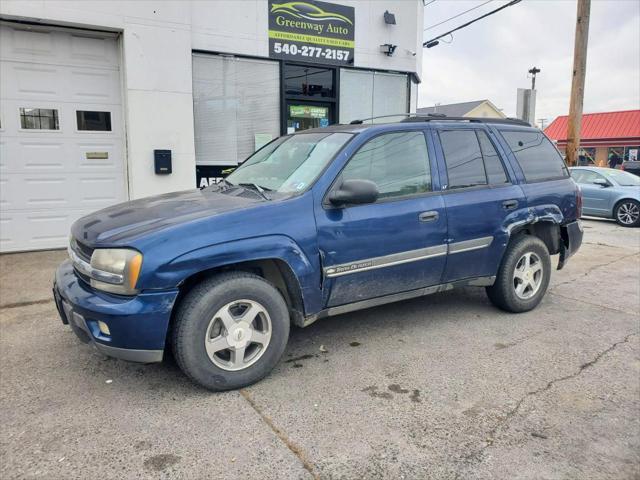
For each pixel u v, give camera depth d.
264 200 3.52
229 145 8.77
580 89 12.38
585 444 2.76
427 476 2.48
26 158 7.30
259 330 3.40
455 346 4.09
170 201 3.80
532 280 4.94
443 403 3.17
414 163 4.13
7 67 7.05
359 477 2.47
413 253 3.99
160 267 2.97
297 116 9.41
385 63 10.12
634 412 3.09
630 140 37.88
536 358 3.87
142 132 7.64
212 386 3.22
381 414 3.03
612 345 4.14
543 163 5.11
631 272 6.84
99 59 7.58
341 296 3.74
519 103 10.00
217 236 3.15
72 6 6.94
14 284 5.71
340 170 3.72
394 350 3.99
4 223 7.25
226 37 8.39
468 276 4.45
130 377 3.48
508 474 2.50
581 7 11.95
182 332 3.09
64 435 2.78
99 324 3.07
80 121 7.57
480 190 4.46
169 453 2.63
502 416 3.03
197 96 8.39
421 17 10.74
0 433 2.79
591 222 12.65
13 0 6.63
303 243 3.44
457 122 4.54
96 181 7.76
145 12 7.43
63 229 7.62
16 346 4.00
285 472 2.49
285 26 8.90
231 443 2.72
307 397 3.23
